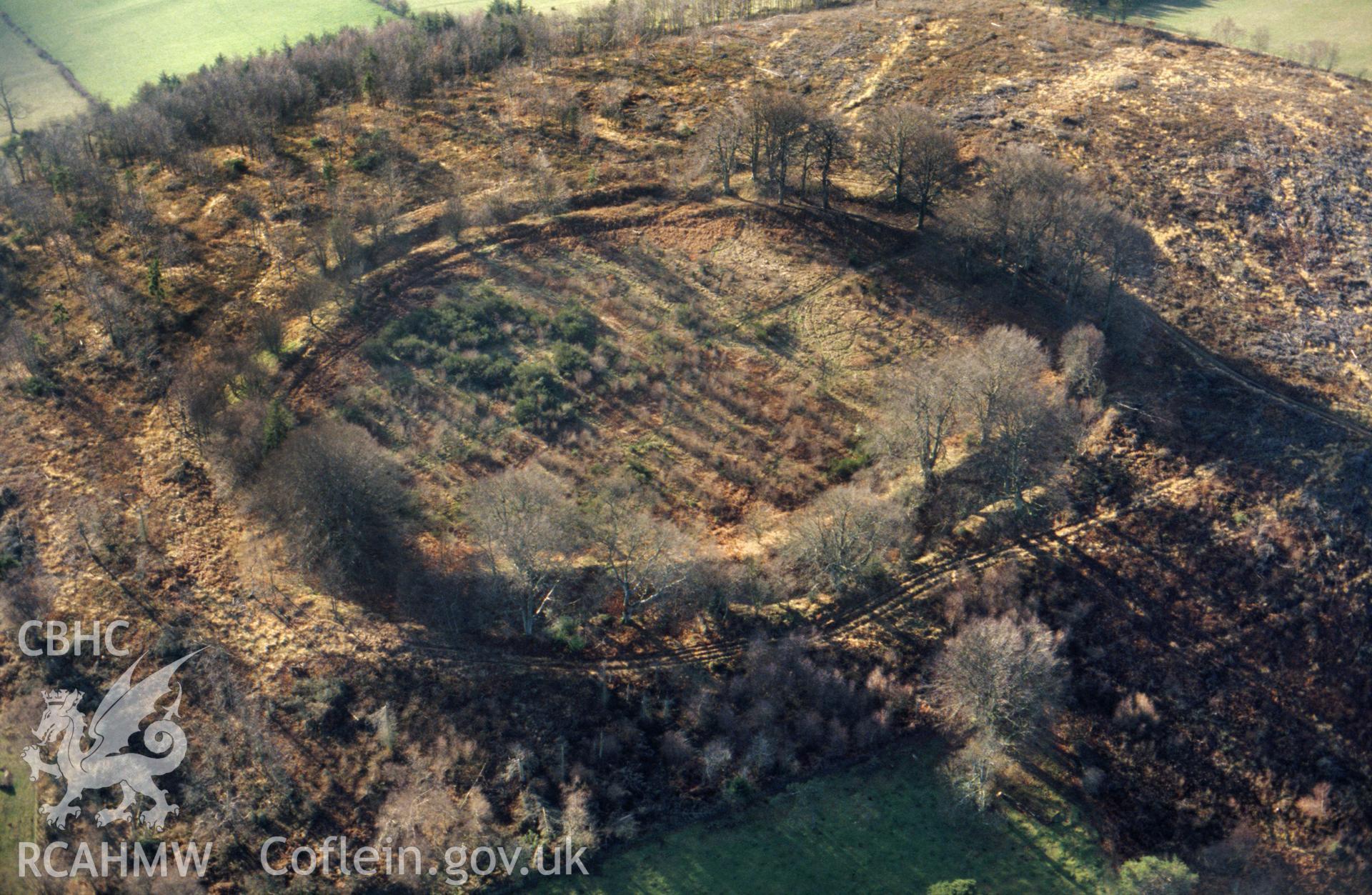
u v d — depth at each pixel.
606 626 76.94
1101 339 91.75
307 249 109.19
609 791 68.38
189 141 124.69
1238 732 72.50
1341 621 77.12
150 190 118.31
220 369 93.94
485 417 92.12
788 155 114.44
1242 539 81.50
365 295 103.31
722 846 66.56
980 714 69.38
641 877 65.06
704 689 73.44
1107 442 88.56
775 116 112.56
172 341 99.56
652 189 116.94
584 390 94.94
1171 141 120.69
